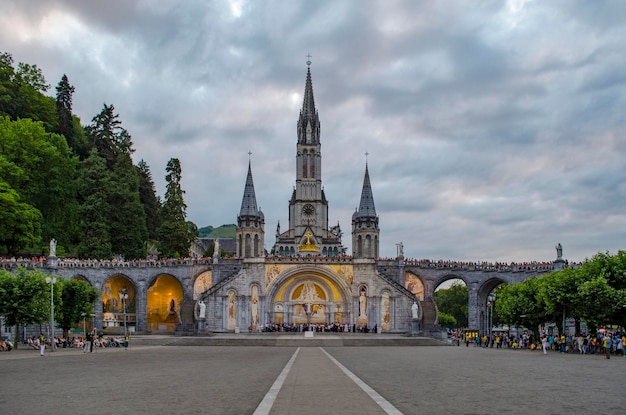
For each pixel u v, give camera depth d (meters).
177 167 125.19
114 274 95.75
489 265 102.25
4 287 62.00
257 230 131.62
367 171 138.38
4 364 39.19
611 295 56.78
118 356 48.59
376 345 75.81
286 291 97.88
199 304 90.12
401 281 101.00
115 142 133.50
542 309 69.62
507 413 18.16
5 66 107.00
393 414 17.69
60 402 20.73
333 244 190.12
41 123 98.38
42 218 96.44
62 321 72.06
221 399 21.12
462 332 101.38
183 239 119.31
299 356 48.59
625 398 21.66
